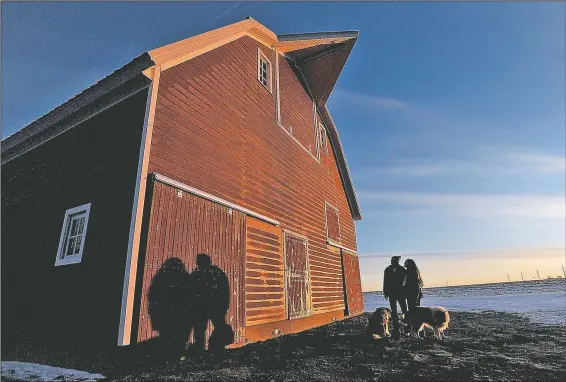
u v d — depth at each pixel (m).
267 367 4.82
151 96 5.77
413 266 7.67
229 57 8.63
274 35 10.80
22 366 4.97
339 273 13.62
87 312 5.20
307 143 12.86
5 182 8.82
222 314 6.42
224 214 7.09
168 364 4.98
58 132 7.59
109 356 4.64
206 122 7.16
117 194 5.58
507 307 23.50
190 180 6.32
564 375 4.62
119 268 4.99
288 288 9.21
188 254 5.88
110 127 6.34
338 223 14.61
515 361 5.48
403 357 5.53
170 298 5.34
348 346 6.48
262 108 9.87
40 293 6.21
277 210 9.49
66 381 4.18
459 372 4.64
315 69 13.20
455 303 33.00
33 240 7.02
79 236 6.27
